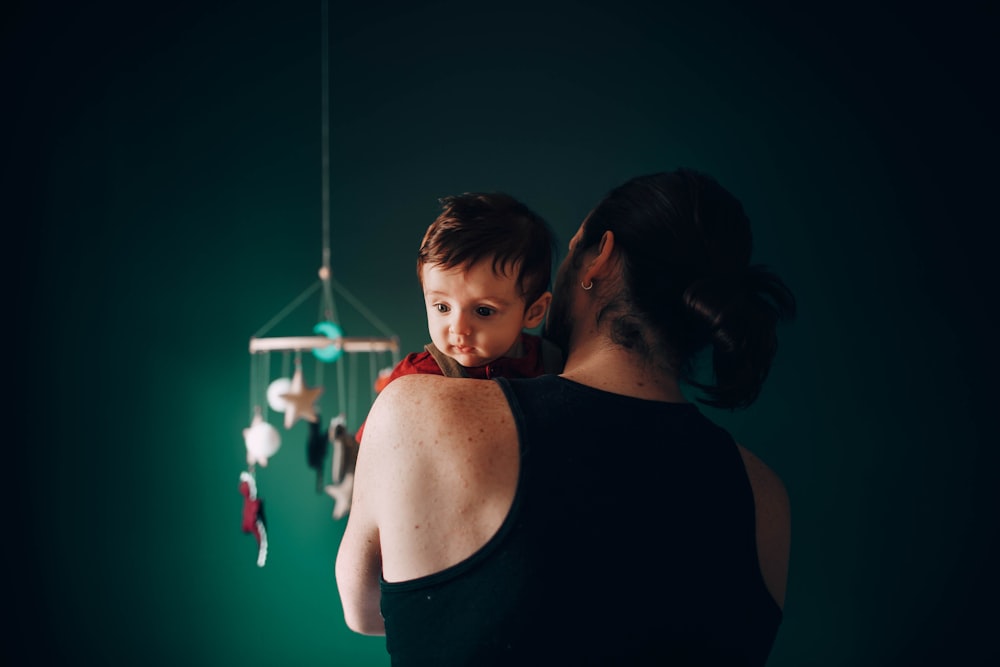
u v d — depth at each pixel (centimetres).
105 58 278
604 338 61
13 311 270
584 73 280
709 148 276
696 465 55
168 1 281
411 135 281
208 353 275
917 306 267
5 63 275
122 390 272
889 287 268
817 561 266
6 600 261
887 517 265
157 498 271
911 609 262
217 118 280
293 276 278
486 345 90
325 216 279
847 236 270
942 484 263
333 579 272
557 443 52
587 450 53
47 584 264
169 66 280
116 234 275
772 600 59
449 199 95
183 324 275
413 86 282
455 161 281
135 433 271
